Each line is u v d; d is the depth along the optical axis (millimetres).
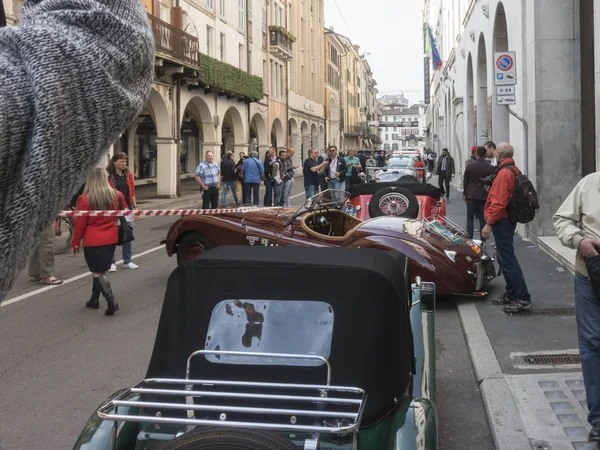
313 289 2904
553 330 6387
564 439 4066
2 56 969
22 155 914
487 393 4863
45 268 9531
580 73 11094
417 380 3688
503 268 7176
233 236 8438
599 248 3838
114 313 7762
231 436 2309
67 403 5047
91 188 7641
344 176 20188
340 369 2783
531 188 6926
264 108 38906
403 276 3217
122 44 1058
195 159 41594
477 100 21812
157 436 2912
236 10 33188
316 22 57188
